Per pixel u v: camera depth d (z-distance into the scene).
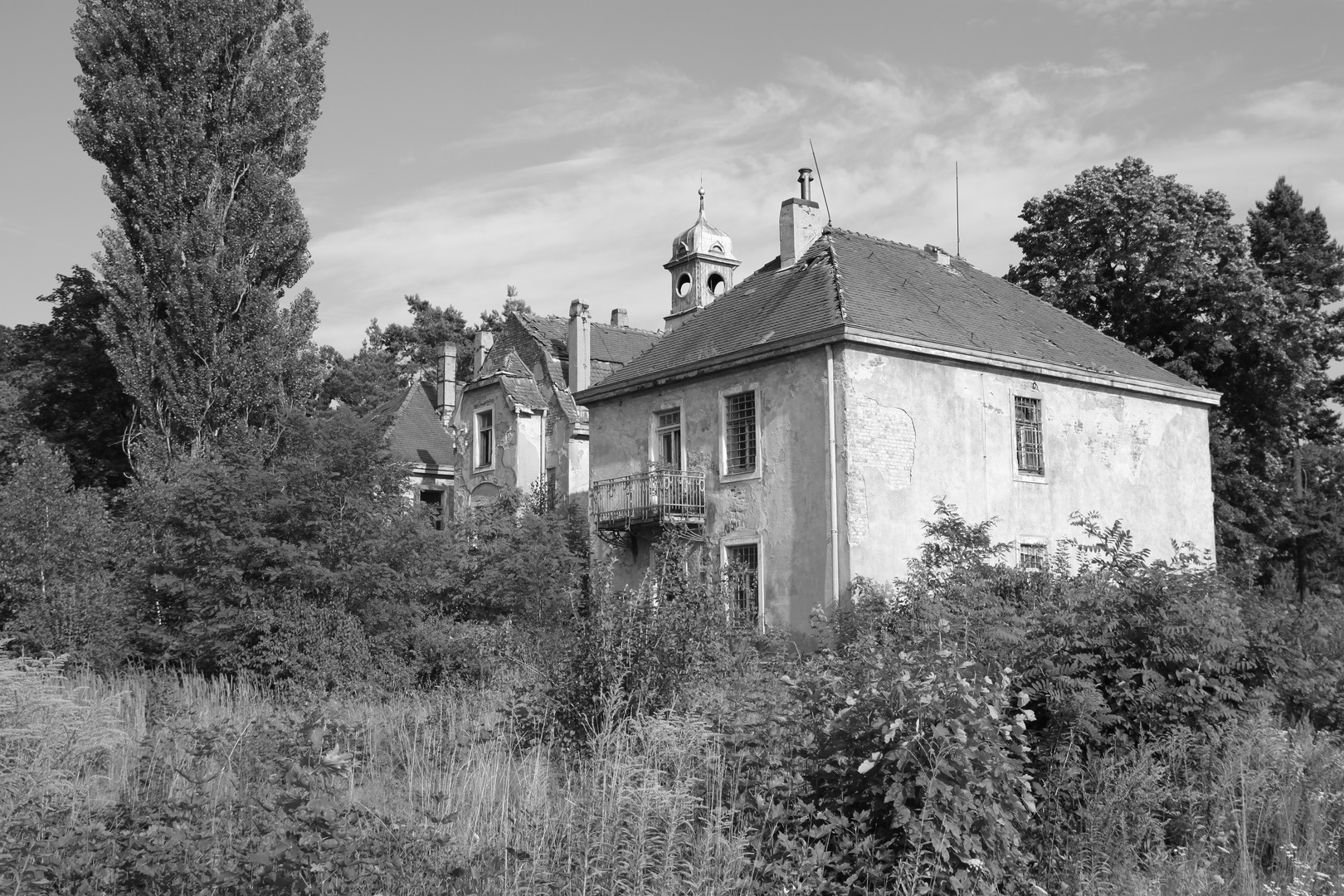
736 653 12.14
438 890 6.28
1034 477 21.95
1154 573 9.89
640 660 10.26
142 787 8.04
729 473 21.17
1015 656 9.34
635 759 7.67
